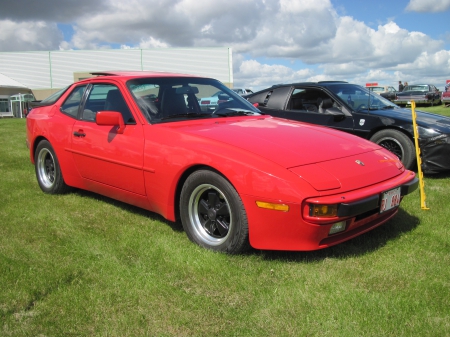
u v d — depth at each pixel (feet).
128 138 11.69
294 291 7.93
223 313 7.29
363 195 8.93
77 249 10.06
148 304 7.60
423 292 7.80
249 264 9.21
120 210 13.32
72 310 7.43
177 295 7.89
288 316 7.15
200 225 10.34
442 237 10.54
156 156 10.84
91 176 13.21
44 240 10.72
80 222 12.13
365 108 19.65
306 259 9.41
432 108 75.41
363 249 9.95
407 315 7.07
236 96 14.40
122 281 8.43
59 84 130.82
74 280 8.49
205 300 7.72
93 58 129.39
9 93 111.24
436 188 15.84
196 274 8.74
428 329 6.68
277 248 9.05
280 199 8.64
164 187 10.75
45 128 14.92
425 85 86.99
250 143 9.93
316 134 11.28
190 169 10.30
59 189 14.97
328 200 8.54
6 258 9.50
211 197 9.98
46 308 7.49
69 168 14.08
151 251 9.89
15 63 131.03
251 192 8.92
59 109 14.94
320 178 8.92
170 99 12.50
